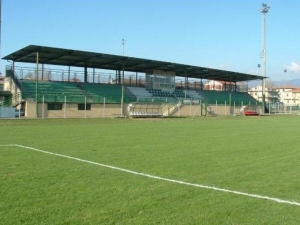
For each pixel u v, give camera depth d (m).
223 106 55.72
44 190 6.39
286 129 23.91
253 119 40.78
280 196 6.27
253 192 6.53
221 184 7.15
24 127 23.23
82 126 24.98
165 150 12.38
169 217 5.04
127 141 15.18
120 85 49.34
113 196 6.06
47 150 11.92
